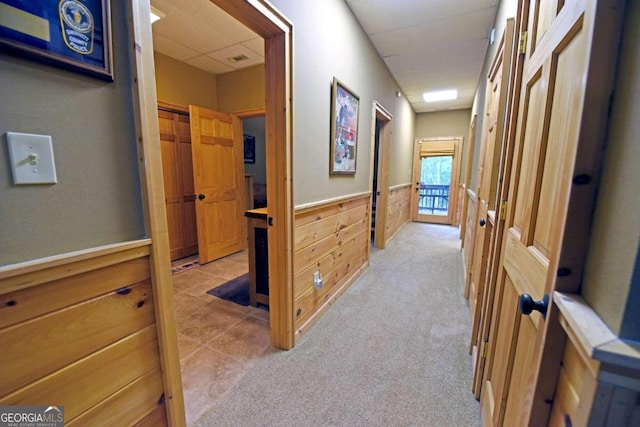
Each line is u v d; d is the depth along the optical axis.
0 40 0.56
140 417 0.90
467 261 2.87
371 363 1.70
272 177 1.67
